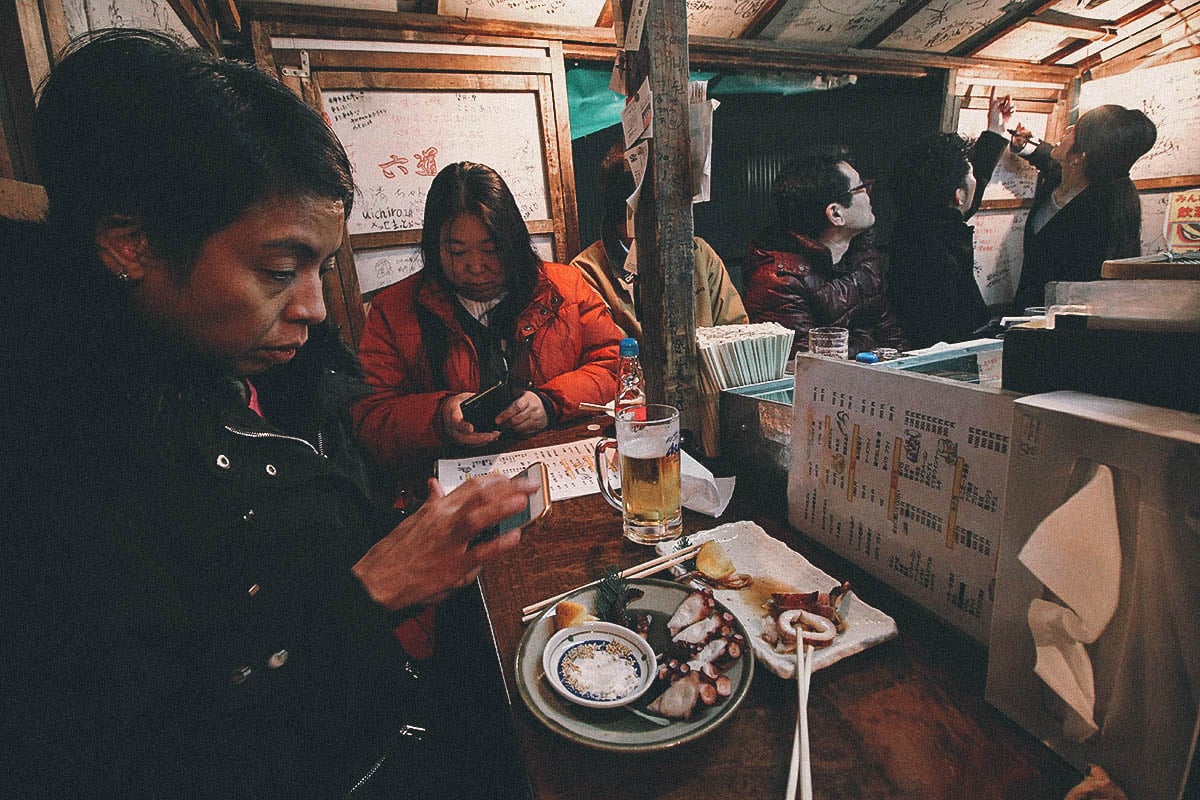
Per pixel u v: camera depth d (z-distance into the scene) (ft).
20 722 1.72
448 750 3.48
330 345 3.50
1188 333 1.58
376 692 2.40
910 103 13.62
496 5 9.28
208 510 2.39
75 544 1.91
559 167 10.34
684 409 4.67
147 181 1.85
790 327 9.49
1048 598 1.75
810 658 2.12
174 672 1.98
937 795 1.68
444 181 5.82
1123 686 1.56
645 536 3.22
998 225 14.98
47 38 3.39
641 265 4.76
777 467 3.68
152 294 2.09
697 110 4.17
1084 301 1.91
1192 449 1.34
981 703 2.01
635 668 2.18
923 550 2.45
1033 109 14.39
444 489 4.29
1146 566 1.46
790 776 1.70
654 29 4.08
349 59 8.79
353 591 2.30
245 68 2.09
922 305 10.93
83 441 2.02
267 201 2.02
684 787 1.78
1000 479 2.07
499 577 3.03
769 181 12.77
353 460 3.89
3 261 1.94
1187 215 11.33
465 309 6.53
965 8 11.52
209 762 1.96
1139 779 1.55
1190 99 12.89
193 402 2.39
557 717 1.99
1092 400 1.72
